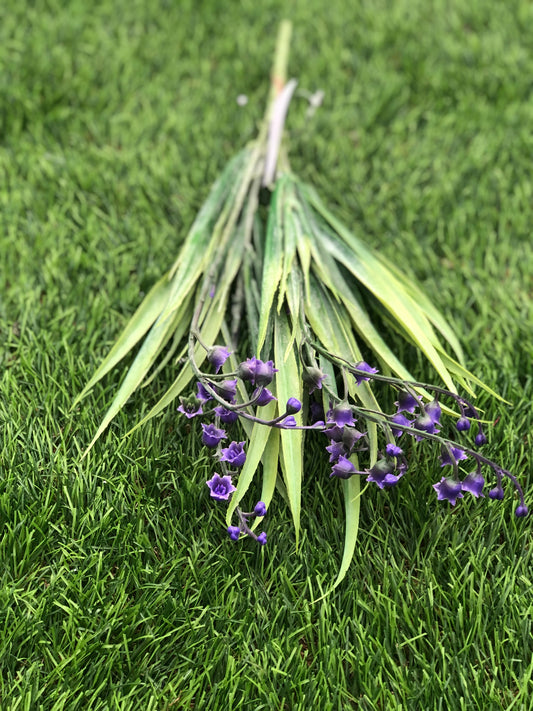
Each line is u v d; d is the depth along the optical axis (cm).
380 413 61
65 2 118
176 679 58
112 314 81
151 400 73
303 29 116
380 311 76
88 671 58
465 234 92
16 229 89
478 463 60
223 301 72
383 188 96
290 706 58
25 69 106
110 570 64
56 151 98
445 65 112
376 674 59
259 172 86
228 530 59
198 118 104
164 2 119
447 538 66
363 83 110
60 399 72
